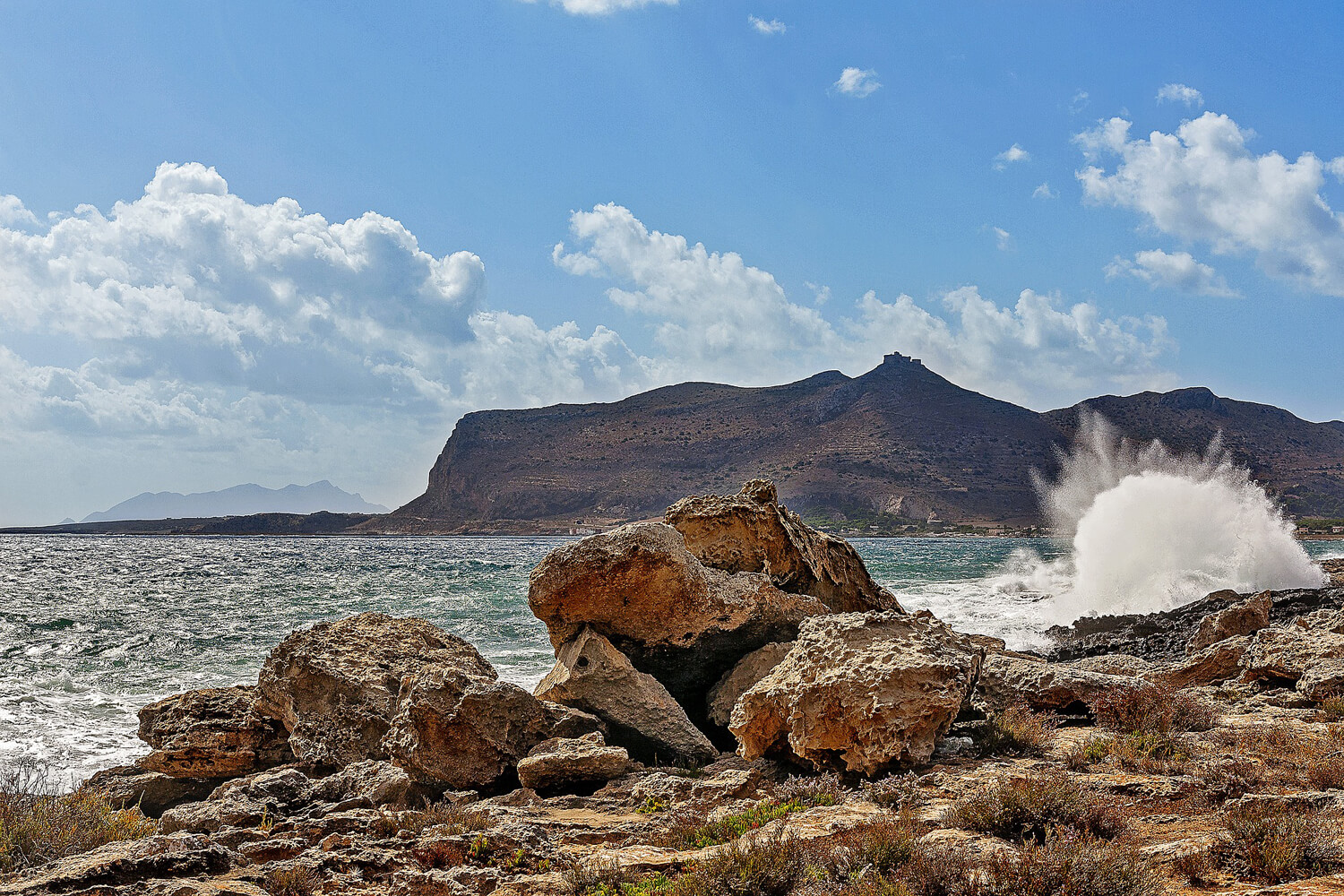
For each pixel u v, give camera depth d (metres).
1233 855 6.93
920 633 12.31
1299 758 10.52
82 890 7.08
